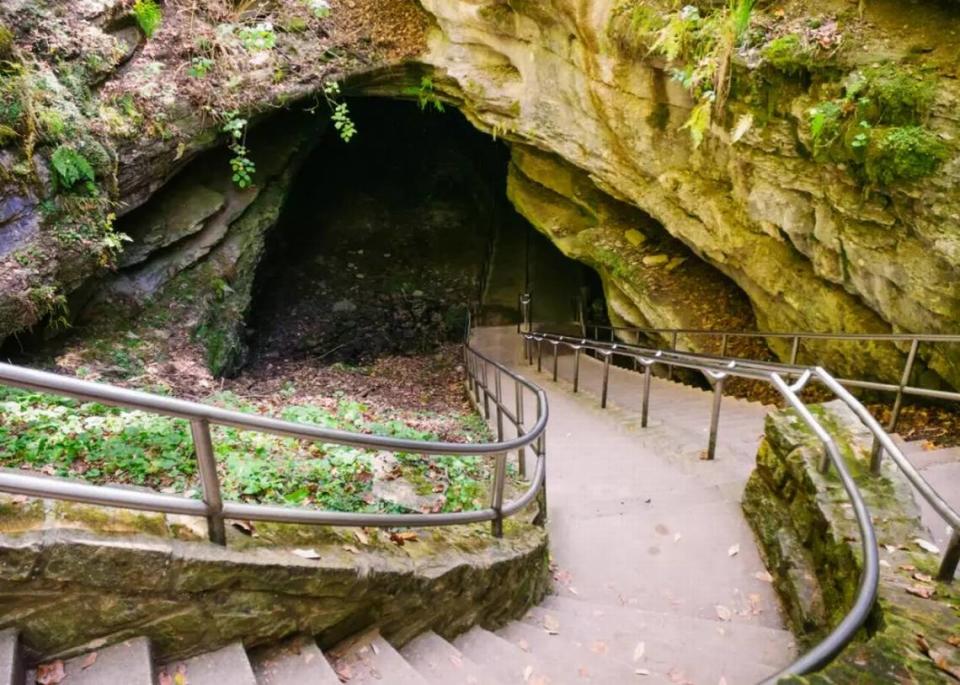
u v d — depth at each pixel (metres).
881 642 2.03
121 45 8.09
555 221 12.55
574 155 9.45
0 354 6.39
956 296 4.68
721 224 7.39
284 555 2.14
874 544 2.36
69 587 1.74
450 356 13.81
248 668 1.95
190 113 8.80
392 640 2.55
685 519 4.52
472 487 4.29
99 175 7.36
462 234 17.86
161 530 1.96
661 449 5.88
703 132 6.97
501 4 8.56
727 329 8.95
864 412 3.31
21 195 6.32
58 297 6.50
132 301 8.22
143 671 1.75
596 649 3.00
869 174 4.94
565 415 7.90
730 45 5.56
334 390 10.17
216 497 1.99
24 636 1.70
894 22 4.96
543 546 3.78
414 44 10.18
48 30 7.17
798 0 5.62
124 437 3.74
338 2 10.22
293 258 15.49
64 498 1.69
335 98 11.28
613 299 11.42
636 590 3.85
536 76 9.12
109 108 7.76
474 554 3.06
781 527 3.82
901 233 4.96
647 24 6.69
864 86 4.87
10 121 6.30
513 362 13.48
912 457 4.18
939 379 5.29
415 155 18.67
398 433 5.75
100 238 7.17
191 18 9.02
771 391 7.73
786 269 6.83
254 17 9.68
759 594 3.65
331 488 3.65
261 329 13.13
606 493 5.05
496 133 11.07
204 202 9.62
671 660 2.88
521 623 3.29
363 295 15.45
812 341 6.89
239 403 6.23
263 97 9.45
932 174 4.54
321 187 17.41
